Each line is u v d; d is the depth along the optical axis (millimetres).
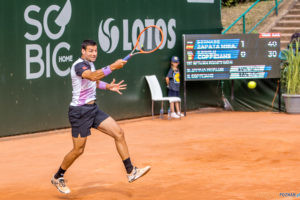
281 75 14180
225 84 14891
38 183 6855
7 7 10352
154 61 13547
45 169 7734
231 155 8477
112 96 12617
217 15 15242
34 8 10828
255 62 13977
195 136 10414
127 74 12914
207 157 8352
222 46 13773
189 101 14492
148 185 6562
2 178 7184
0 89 10344
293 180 6641
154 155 8555
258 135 10344
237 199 5738
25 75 10742
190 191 6188
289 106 13648
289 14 19391
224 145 9359
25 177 7223
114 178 7027
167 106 13969
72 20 11594
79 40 11781
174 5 13953
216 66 13797
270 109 14375
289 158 8156
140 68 13219
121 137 5953
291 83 13680
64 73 11523
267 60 14016
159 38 13617
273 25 18750
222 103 15047
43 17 11008
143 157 8406
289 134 10398
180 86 14273
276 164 7734
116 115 12758
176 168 7559
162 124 12219
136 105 13211
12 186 6707
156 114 13742
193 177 6945
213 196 5910
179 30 14133
